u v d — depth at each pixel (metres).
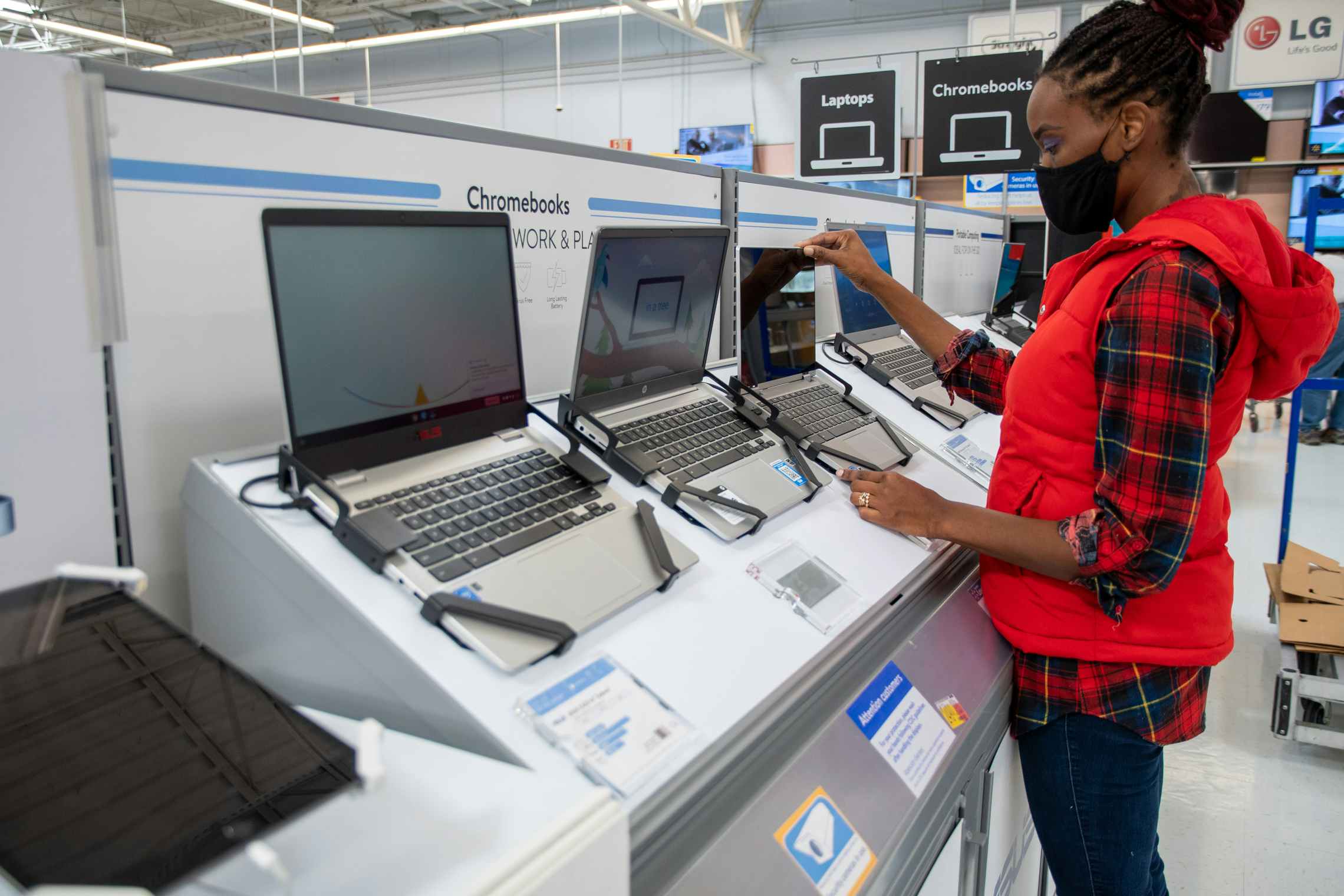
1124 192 0.98
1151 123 0.92
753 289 1.38
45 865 0.40
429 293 0.79
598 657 0.68
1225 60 7.27
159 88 0.74
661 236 1.02
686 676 0.71
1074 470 0.96
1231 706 2.50
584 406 1.01
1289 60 6.97
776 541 0.98
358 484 0.73
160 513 0.78
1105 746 1.03
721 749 0.66
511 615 0.65
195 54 12.16
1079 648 1.02
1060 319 0.96
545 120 10.94
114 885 0.40
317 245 0.69
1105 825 1.05
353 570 0.66
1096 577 0.93
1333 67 6.88
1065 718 1.06
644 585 0.78
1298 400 2.80
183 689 0.51
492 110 11.26
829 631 0.85
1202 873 1.84
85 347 0.70
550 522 0.80
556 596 0.71
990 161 4.15
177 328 0.78
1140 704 1.01
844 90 4.37
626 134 10.48
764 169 9.82
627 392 1.08
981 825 1.09
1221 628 1.02
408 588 0.66
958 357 1.34
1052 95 0.96
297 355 0.69
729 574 0.88
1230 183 7.32
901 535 1.12
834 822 0.73
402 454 0.79
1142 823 1.05
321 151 0.89
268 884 0.44
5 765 0.44
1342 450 5.48
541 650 0.65
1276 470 5.04
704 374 1.25
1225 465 5.20
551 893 0.46
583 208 1.26
